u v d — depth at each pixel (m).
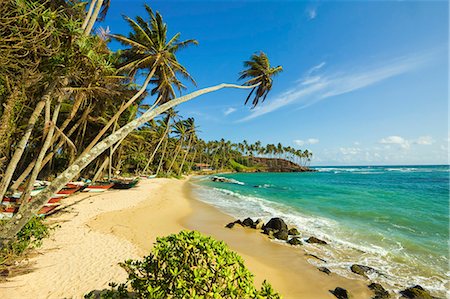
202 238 3.12
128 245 7.02
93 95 10.90
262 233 10.17
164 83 15.59
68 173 2.59
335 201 19.31
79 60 7.49
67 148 19.14
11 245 4.85
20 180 11.09
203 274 2.79
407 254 7.91
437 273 6.59
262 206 17.02
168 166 54.19
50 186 2.47
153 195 19.08
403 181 39.81
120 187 21.19
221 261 2.86
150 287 2.80
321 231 10.59
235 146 107.31
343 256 7.72
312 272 6.52
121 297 3.28
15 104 5.28
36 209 2.43
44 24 5.16
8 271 4.69
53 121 9.02
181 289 2.74
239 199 20.62
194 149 78.38
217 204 17.81
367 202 18.64
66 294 4.26
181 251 3.04
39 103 7.05
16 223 2.30
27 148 16.41
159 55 13.89
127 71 14.87
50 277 4.81
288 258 7.48
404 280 6.20
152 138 41.97
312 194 24.03
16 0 4.59
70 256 5.90
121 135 3.19
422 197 21.14
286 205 17.47
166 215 12.44
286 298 5.20
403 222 12.23
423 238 9.59
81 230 8.09
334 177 55.28
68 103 17.67
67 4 8.54
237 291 2.69
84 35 7.58
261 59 12.09
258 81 12.23
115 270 5.27
